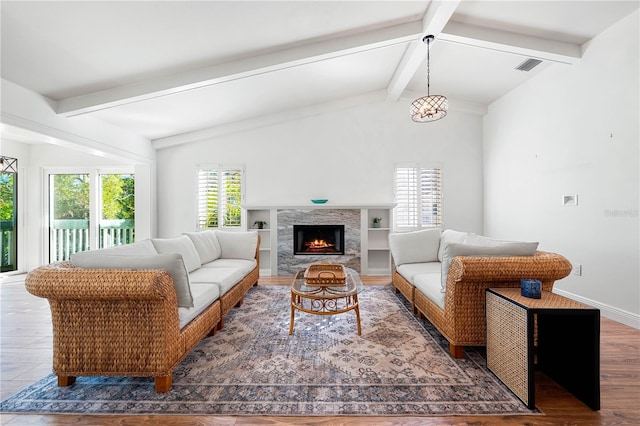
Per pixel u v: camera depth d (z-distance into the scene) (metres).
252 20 2.69
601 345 2.27
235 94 4.14
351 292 2.39
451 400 1.61
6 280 4.61
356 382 1.78
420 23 3.19
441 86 4.74
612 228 2.88
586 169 3.19
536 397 1.64
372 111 5.29
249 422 1.46
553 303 1.62
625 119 2.76
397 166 5.30
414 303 2.88
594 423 1.44
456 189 5.30
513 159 4.46
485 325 1.99
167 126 4.73
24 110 3.00
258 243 4.21
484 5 2.89
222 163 5.32
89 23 2.36
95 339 1.68
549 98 3.75
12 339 2.43
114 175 5.46
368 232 5.27
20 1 2.05
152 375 1.67
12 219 5.20
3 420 1.47
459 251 2.12
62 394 1.67
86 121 3.83
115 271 1.62
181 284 1.88
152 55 2.94
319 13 2.79
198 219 5.31
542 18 2.97
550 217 3.72
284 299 3.53
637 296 2.65
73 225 5.45
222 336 2.45
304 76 4.06
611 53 2.91
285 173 5.30
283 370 1.92
